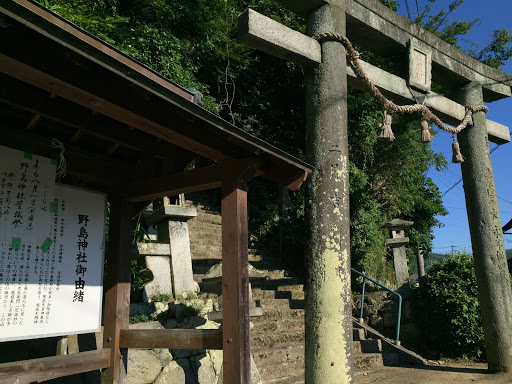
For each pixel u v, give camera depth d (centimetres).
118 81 236
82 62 211
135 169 363
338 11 490
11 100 265
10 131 290
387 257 1080
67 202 320
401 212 1178
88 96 238
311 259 417
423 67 600
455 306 700
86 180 356
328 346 389
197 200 1066
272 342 565
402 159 1088
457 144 638
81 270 321
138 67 251
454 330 695
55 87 229
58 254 308
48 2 428
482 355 691
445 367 636
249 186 1051
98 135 315
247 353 283
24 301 285
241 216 302
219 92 950
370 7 539
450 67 651
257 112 1020
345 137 449
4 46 202
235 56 887
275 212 1010
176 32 782
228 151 305
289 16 995
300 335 600
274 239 998
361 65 527
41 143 304
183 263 533
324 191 427
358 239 910
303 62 470
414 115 1042
